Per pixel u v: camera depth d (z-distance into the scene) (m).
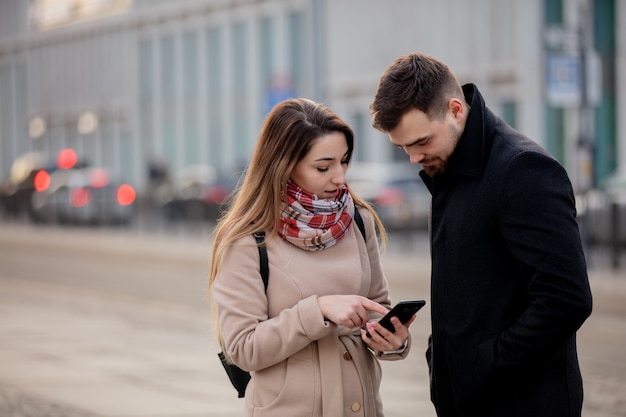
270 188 4.30
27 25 66.19
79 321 15.23
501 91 37.12
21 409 8.97
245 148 50.28
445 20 39.22
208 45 52.38
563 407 3.96
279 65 47.81
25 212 46.22
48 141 64.81
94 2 60.06
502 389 3.97
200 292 18.97
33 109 66.00
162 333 13.83
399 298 16.84
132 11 57.03
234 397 9.51
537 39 35.50
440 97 3.98
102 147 60.06
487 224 3.97
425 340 12.72
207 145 52.75
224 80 51.34
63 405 9.15
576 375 4.04
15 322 15.20
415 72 3.98
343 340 4.38
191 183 41.84
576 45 19.95
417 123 3.98
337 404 4.29
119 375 10.70
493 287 3.98
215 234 4.47
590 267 20.22
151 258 27.06
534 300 3.85
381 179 31.39
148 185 49.97
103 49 59.56
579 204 20.31
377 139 43.12
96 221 41.06
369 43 42.94
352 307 4.15
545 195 3.84
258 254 4.32
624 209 22.23
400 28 41.31
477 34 37.94
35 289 20.23
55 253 29.88
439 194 4.16
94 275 22.95
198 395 9.59
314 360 4.33
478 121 4.02
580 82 19.97
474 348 3.99
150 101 56.34
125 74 57.88
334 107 44.84
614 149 33.41
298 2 46.50
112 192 41.25
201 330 14.07
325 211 4.30
